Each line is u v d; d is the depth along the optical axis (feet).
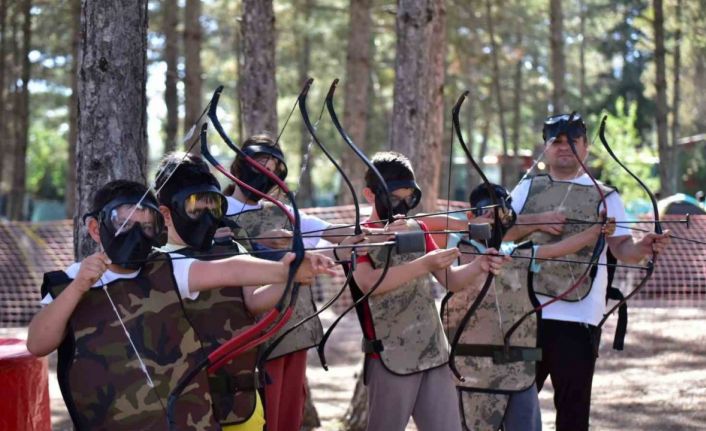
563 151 16.44
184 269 10.21
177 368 10.00
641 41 70.23
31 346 9.98
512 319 14.71
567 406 15.76
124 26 14.84
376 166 13.42
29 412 13.48
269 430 14.21
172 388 9.95
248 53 26.96
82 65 14.90
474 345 14.78
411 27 21.50
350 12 49.62
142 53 15.11
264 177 14.44
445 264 12.71
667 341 30.96
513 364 14.71
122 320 9.95
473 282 14.12
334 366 30.86
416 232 11.34
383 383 13.43
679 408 23.26
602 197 15.37
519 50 84.58
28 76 64.90
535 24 78.48
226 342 10.43
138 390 9.86
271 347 11.76
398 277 12.82
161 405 9.89
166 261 10.19
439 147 22.15
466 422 14.80
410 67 21.50
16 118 71.36
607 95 114.83
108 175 14.78
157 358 9.94
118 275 10.11
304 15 68.33
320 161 108.37
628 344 31.01
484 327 14.76
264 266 10.05
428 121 21.65
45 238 38.09
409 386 13.39
